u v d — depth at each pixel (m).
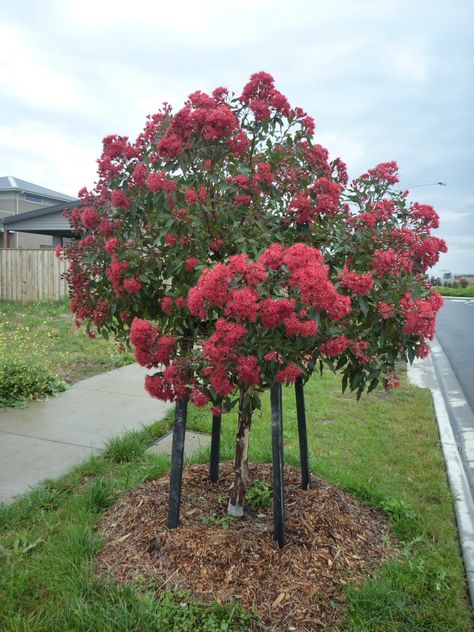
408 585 2.57
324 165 2.86
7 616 2.25
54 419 5.06
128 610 2.30
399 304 2.41
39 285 14.07
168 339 2.43
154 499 3.13
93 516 3.08
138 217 2.82
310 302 2.01
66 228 17.88
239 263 2.09
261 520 2.98
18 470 3.83
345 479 3.71
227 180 2.67
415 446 4.69
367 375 2.74
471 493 3.88
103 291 3.05
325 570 2.61
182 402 2.79
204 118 2.46
